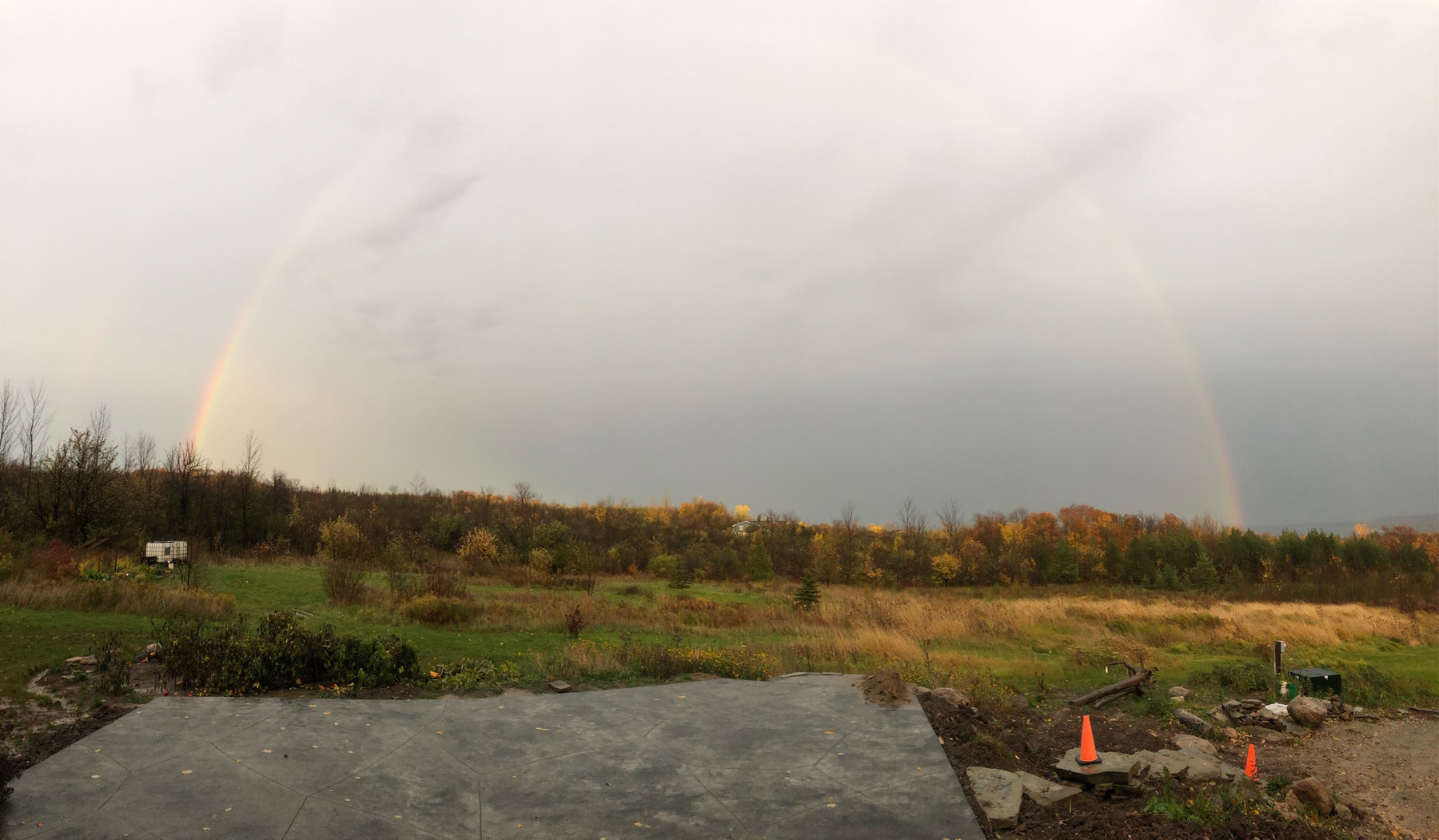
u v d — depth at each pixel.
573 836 7.30
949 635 25.14
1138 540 73.31
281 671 11.35
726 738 9.92
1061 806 8.38
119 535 34.50
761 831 7.49
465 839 7.16
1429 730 13.16
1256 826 7.85
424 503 79.00
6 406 42.34
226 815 7.12
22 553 26.05
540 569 45.53
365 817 7.38
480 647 17.53
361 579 26.53
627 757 9.24
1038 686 15.64
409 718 10.17
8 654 12.16
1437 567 72.81
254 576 28.95
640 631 23.72
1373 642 25.22
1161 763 9.49
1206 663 19.91
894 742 9.84
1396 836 8.62
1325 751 11.98
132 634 14.66
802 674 13.95
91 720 9.33
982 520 94.00
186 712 9.80
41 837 6.46
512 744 9.49
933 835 7.46
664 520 95.31
